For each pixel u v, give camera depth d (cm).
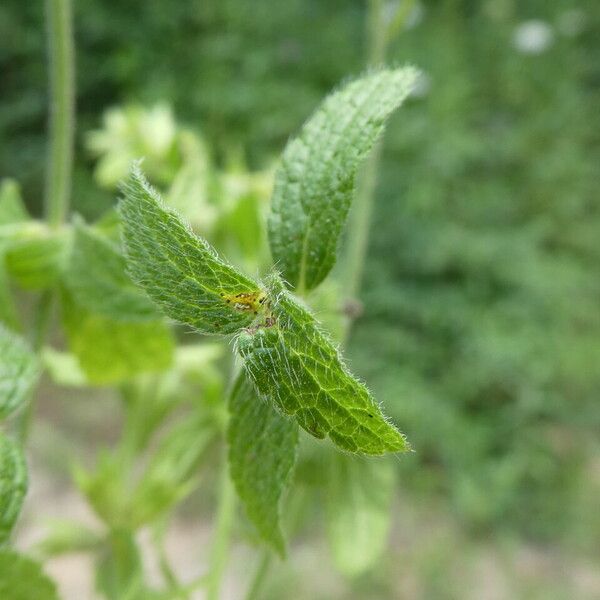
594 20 272
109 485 39
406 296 197
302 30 249
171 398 43
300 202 26
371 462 38
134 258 22
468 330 193
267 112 226
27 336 34
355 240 38
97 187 201
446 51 242
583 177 234
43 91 245
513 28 266
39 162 236
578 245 224
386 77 27
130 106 49
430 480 176
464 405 191
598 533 174
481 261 200
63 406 166
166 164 47
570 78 256
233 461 25
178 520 146
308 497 39
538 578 160
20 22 247
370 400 21
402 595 148
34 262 33
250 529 37
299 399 21
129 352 34
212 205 42
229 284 22
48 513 131
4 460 25
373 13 38
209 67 232
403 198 211
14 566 27
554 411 195
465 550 161
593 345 196
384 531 38
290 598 138
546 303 200
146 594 37
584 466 188
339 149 26
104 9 241
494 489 171
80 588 101
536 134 239
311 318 21
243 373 25
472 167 231
